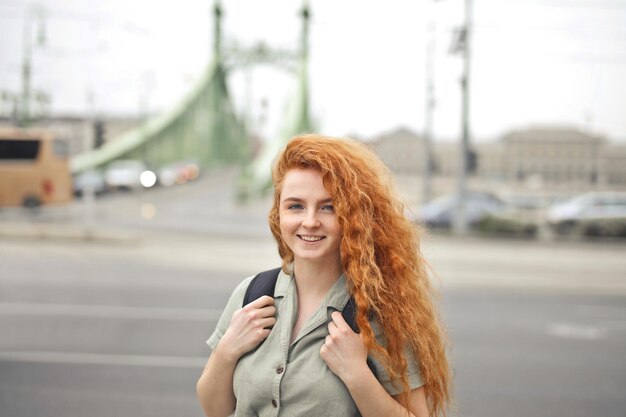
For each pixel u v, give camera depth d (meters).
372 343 1.64
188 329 7.34
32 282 10.43
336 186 1.69
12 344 6.54
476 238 21.33
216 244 17.30
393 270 1.74
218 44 55.59
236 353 1.72
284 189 1.75
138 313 8.15
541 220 25.33
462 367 6.16
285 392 1.66
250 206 33.62
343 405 1.63
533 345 7.18
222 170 57.44
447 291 11.01
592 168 61.19
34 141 23.05
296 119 46.31
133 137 49.53
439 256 16.59
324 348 1.63
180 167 44.59
